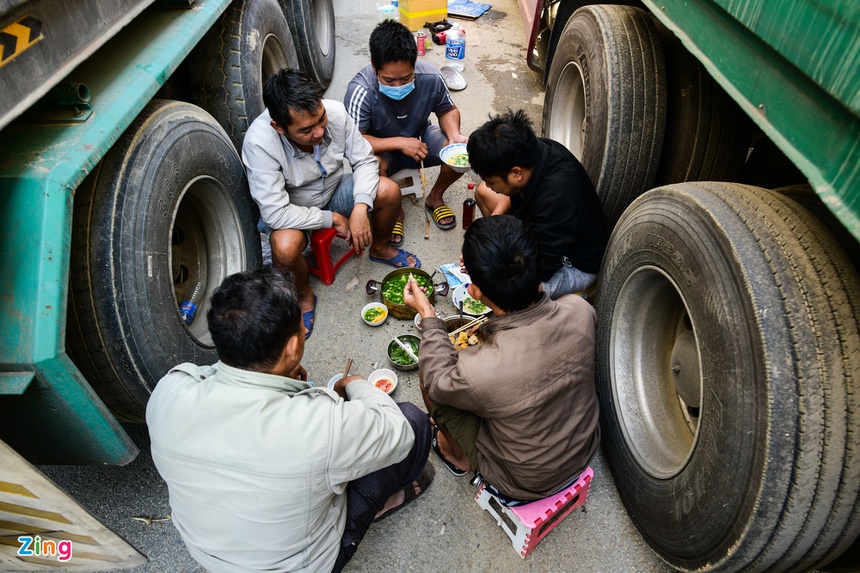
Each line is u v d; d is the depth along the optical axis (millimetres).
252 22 2922
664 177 2602
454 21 5797
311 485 1379
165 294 1898
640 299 1930
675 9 1872
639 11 2537
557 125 3305
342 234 2768
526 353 1606
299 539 1462
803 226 1343
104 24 1761
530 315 1648
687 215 1570
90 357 1719
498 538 1982
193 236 2482
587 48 2576
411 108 3113
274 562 1465
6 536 1729
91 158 1506
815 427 1210
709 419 1451
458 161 3053
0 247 1336
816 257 1286
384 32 2729
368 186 2730
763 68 1298
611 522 2020
